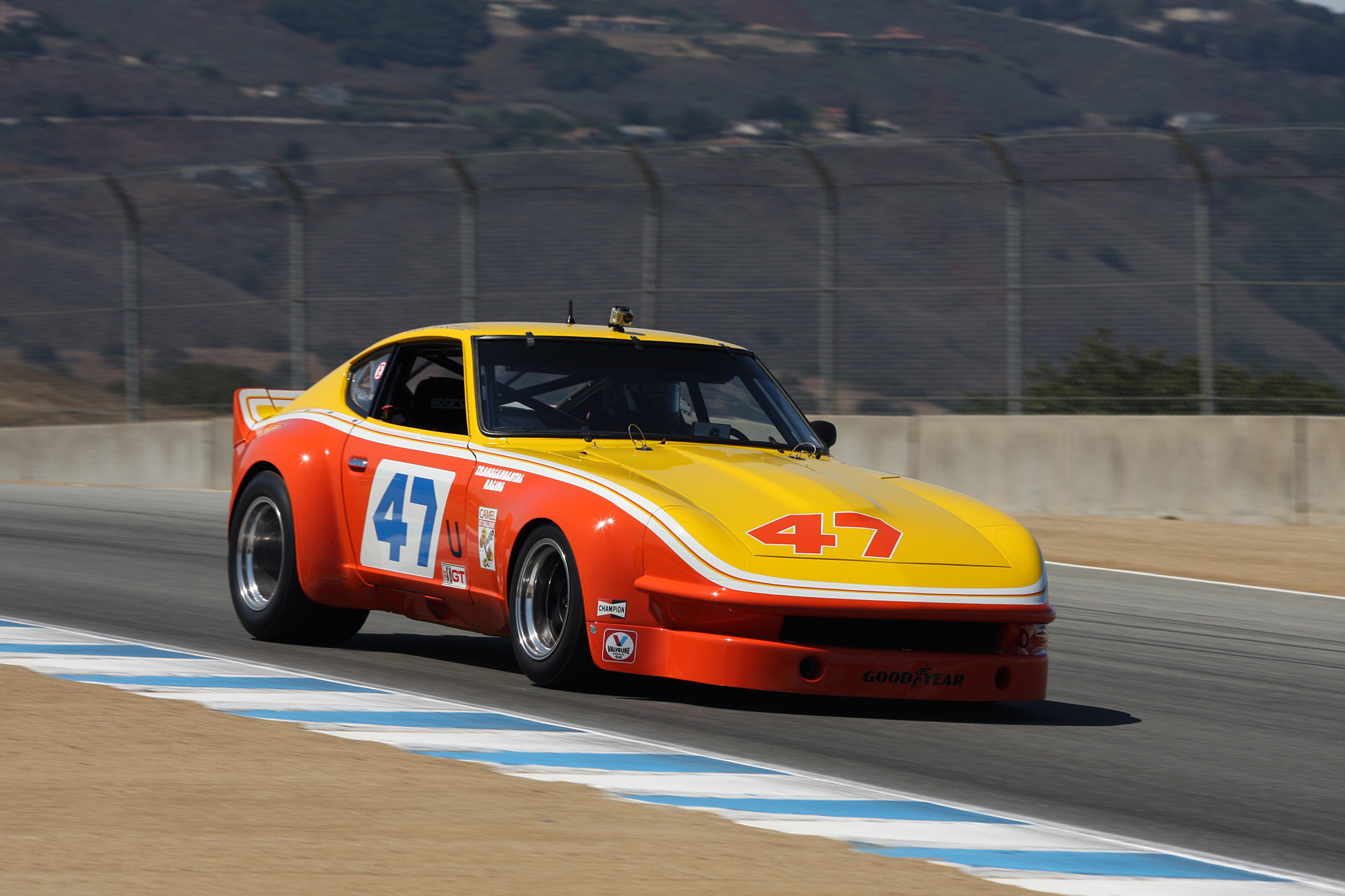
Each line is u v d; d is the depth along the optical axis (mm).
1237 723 23562
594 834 14531
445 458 24250
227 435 67125
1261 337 57438
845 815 15836
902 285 60469
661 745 18922
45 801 15141
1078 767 19703
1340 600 39469
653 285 61875
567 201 62969
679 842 14398
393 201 65625
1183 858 15156
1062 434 58688
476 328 25766
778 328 61094
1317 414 57094
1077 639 31422
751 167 61938
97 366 73562
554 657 22219
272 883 12602
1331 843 16625
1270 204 57562
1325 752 21672
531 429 24125
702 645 20766
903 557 21453
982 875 13844
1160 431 57594
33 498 56281
